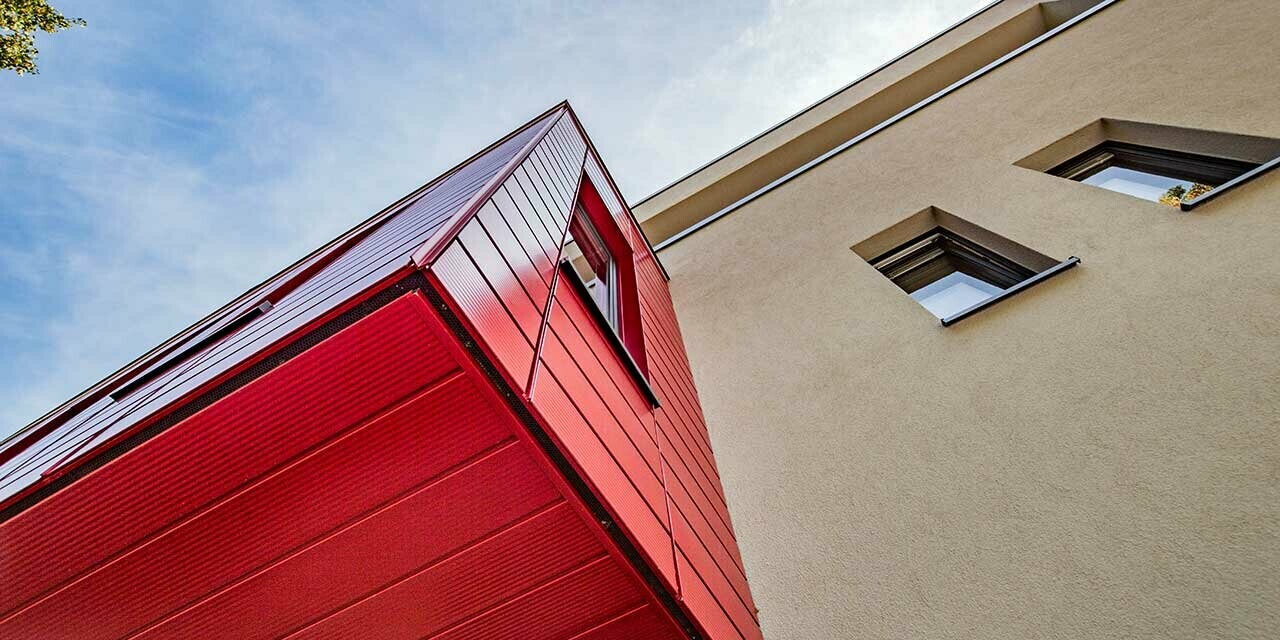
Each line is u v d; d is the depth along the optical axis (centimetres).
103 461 180
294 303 247
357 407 171
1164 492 222
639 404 281
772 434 365
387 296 155
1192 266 298
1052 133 493
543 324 211
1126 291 307
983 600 225
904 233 494
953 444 288
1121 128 459
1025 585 222
